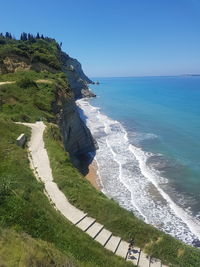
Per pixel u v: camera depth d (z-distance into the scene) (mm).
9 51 77000
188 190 33719
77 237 16859
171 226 26641
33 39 127562
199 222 27406
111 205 20516
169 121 74312
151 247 18172
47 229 16266
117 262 16156
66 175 23625
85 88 143375
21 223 15781
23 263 11305
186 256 18078
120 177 37406
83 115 84188
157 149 49656
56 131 36594
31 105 42906
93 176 37812
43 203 18938
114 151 48625
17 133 30688
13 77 60781
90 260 15414
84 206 20203
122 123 73125
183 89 175375
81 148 47906
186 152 47719
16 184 19531
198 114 83438
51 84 54125
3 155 23844
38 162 25484
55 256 13117
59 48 139250
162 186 34844
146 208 29688
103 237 18031
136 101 118438
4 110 39406
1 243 12289
